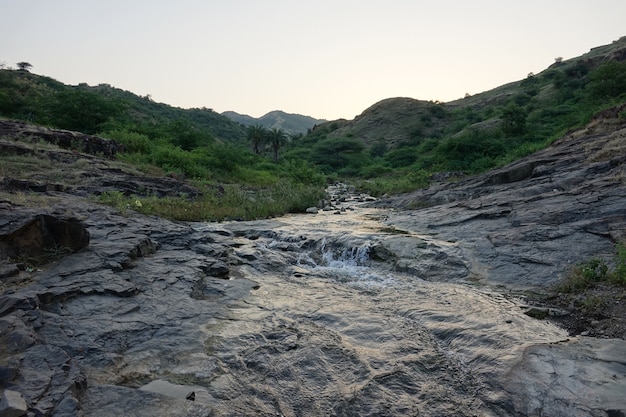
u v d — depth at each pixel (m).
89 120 28.22
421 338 5.73
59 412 3.52
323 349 5.32
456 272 8.40
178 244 9.49
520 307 6.64
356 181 41.12
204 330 5.70
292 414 4.13
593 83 35.97
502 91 96.19
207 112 112.00
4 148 15.05
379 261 9.63
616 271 6.96
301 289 7.84
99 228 8.96
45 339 4.77
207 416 3.86
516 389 4.37
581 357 4.85
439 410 4.22
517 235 9.25
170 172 19.05
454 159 35.72
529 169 15.32
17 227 6.45
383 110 100.50
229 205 15.66
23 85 45.12
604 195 9.88
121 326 5.43
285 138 65.00
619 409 3.90
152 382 4.48
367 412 4.19
